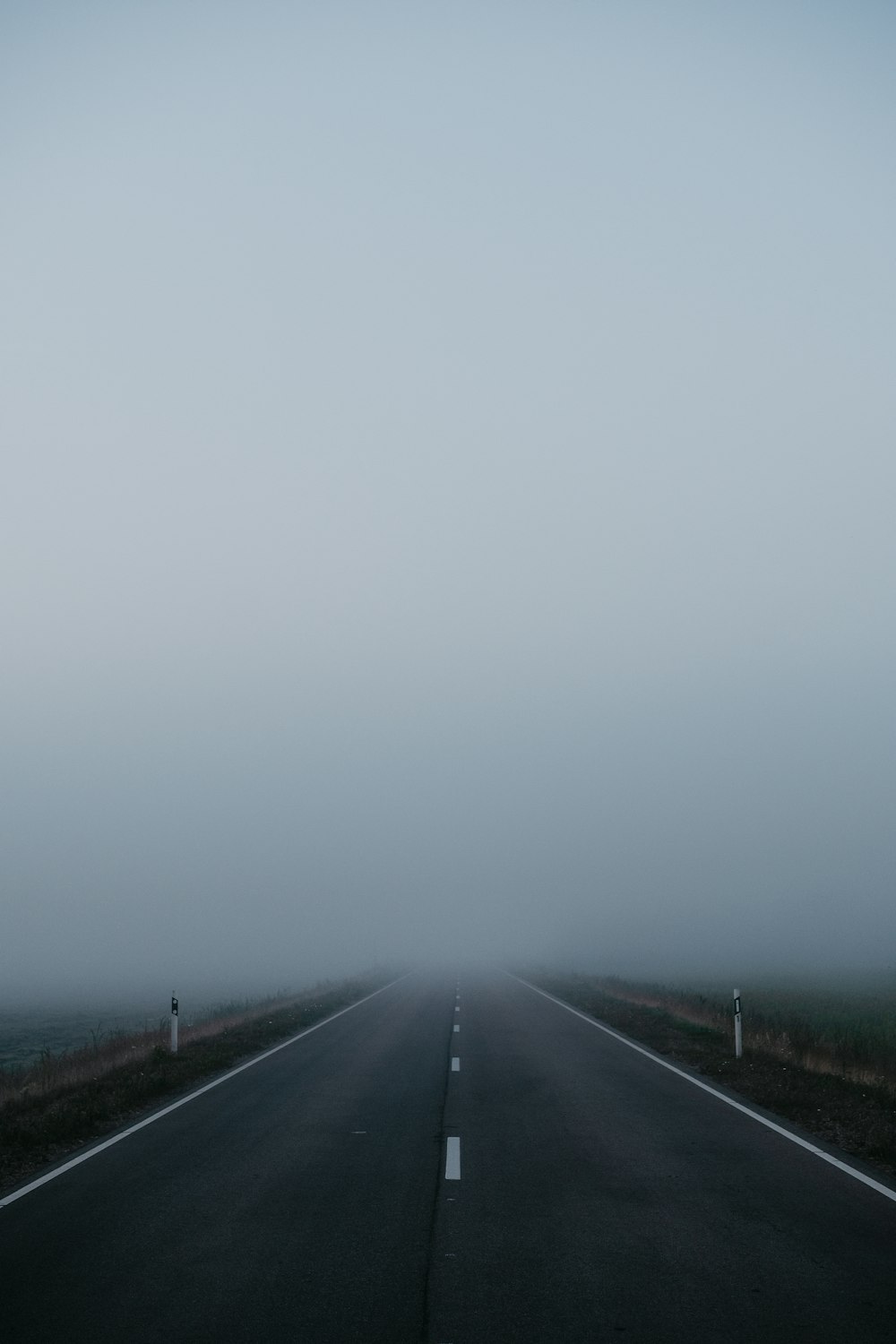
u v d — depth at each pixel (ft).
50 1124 40.57
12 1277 22.86
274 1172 33.06
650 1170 32.94
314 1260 23.99
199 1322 20.16
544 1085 53.11
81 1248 24.94
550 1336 19.38
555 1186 30.89
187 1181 31.86
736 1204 28.53
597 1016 101.55
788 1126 40.73
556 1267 23.36
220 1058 64.39
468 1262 23.72
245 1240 25.55
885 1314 20.30
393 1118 43.34
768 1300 21.12
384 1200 29.40
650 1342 19.04
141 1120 43.39
